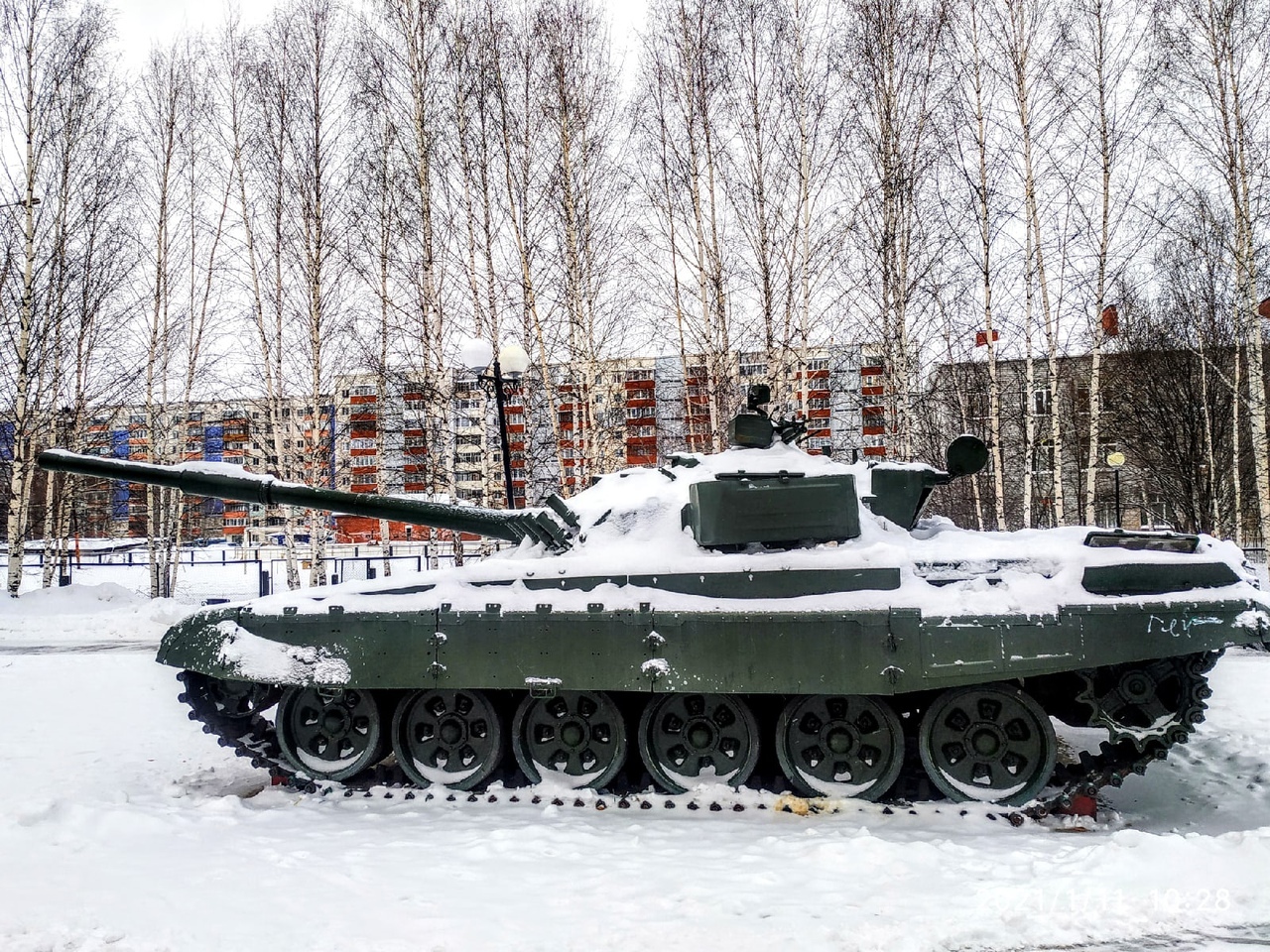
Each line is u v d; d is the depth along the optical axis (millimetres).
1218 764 7523
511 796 6652
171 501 24047
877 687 5996
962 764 6223
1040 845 5355
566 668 6445
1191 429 26906
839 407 24812
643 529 7035
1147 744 5996
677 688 6273
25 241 20766
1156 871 4656
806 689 6102
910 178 18234
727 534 6543
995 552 6355
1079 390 28281
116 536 42531
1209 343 25578
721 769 6613
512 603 6625
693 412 24969
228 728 7188
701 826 5875
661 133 19734
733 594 6379
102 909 4434
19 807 6160
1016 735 6121
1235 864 4703
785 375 18578
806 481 6594
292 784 7039
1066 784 6047
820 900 4473
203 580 27203
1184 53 17469
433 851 5340
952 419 26922
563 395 22016
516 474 26875
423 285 18875
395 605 6816
